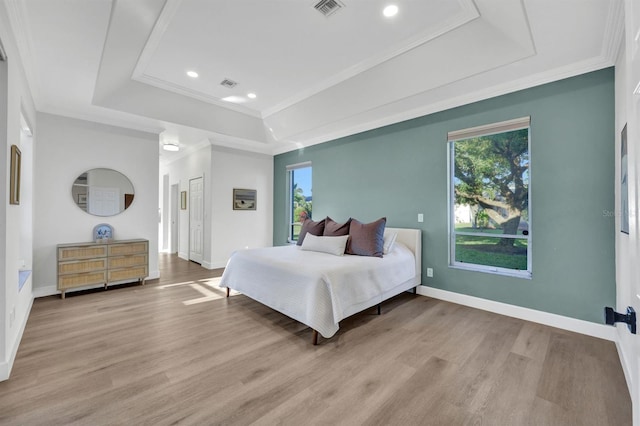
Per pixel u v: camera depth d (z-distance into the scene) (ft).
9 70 6.25
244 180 18.97
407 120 12.72
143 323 9.20
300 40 8.76
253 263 10.41
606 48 7.64
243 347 7.66
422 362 6.93
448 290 11.50
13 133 6.82
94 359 6.95
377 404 5.46
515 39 7.76
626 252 6.72
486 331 8.67
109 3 6.35
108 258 12.62
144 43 8.58
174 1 7.12
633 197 2.72
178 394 5.68
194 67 10.37
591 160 8.41
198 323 9.24
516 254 10.23
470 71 9.12
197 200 19.30
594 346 7.71
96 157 13.10
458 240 11.64
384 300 10.76
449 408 5.36
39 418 4.98
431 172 11.96
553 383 6.11
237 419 5.04
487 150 10.87
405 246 12.25
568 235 8.81
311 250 11.98
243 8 7.38
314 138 16.69
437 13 7.56
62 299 11.50
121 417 5.04
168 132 15.46
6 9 6.02
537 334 8.45
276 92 12.50
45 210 11.85
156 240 14.89
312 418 5.08
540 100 9.29
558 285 8.98
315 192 17.02
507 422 5.03
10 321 6.69
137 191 14.26
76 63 8.75
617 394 5.74
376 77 10.59
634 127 2.68
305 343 7.91
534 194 9.43
